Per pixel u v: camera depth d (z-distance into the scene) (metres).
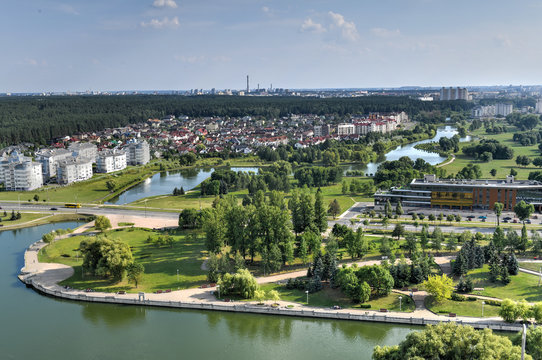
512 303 194.75
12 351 187.12
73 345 192.12
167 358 182.50
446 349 154.12
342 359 181.00
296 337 198.25
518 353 148.25
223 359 182.00
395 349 163.00
